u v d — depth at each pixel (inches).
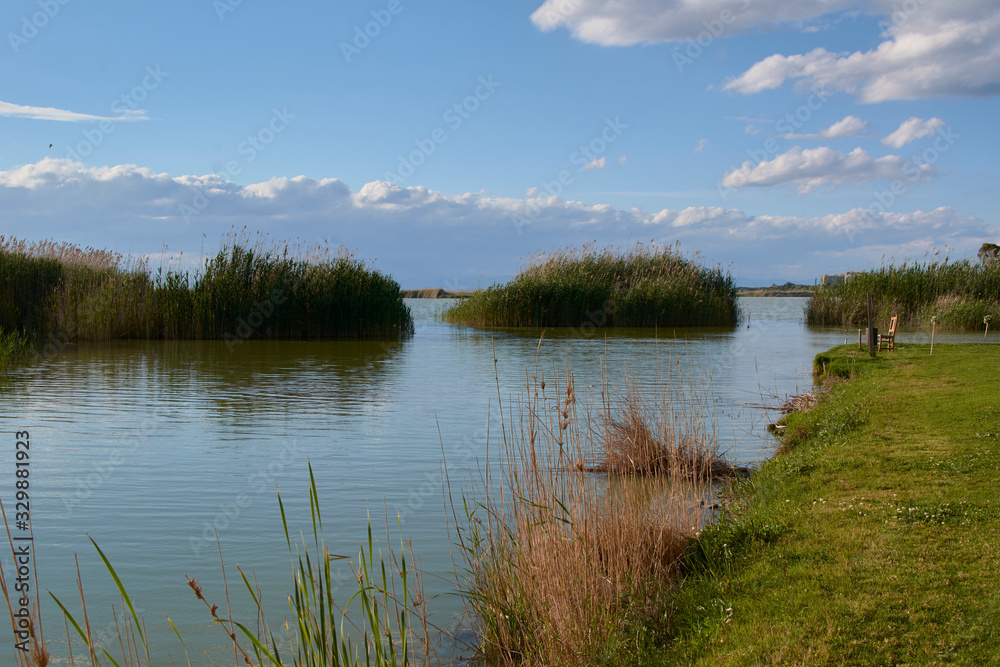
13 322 884.6
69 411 475.8
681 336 1080.2
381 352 847.7
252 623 191.9
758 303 2970.0
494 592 192.1
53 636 184.7
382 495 299.4
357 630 188.7
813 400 475.8
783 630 161.6
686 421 336.2
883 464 274.4
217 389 570.9
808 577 185.2
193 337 967.0
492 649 180.1
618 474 302.2
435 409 487.8
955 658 144.1
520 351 861.8
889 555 191.3
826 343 956.6
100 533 257.4
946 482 246.1
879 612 163.5
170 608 200.7
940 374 469.1
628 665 165.3
